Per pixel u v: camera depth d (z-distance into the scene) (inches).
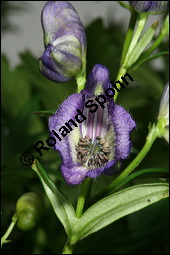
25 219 11.7
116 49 15.6
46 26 11.5
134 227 14.0
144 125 15.3
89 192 11.2
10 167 14.5
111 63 15.6
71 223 11.1
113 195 11.1
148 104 15.6
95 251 13.8
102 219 11.1
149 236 13.9
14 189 14.5
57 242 14.1
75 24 11.5
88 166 10.7
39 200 11.8
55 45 11.4
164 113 11.6
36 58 15.8
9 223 14.2
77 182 10.5
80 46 11.4
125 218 14.1
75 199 13.9
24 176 14.6
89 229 11.1
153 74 15.9
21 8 17.0
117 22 16.3
